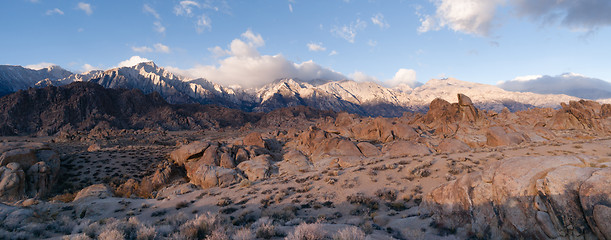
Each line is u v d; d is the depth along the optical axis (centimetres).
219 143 4959
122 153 6034
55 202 2344
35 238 956
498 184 1017
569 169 854
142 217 1833
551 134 4759
